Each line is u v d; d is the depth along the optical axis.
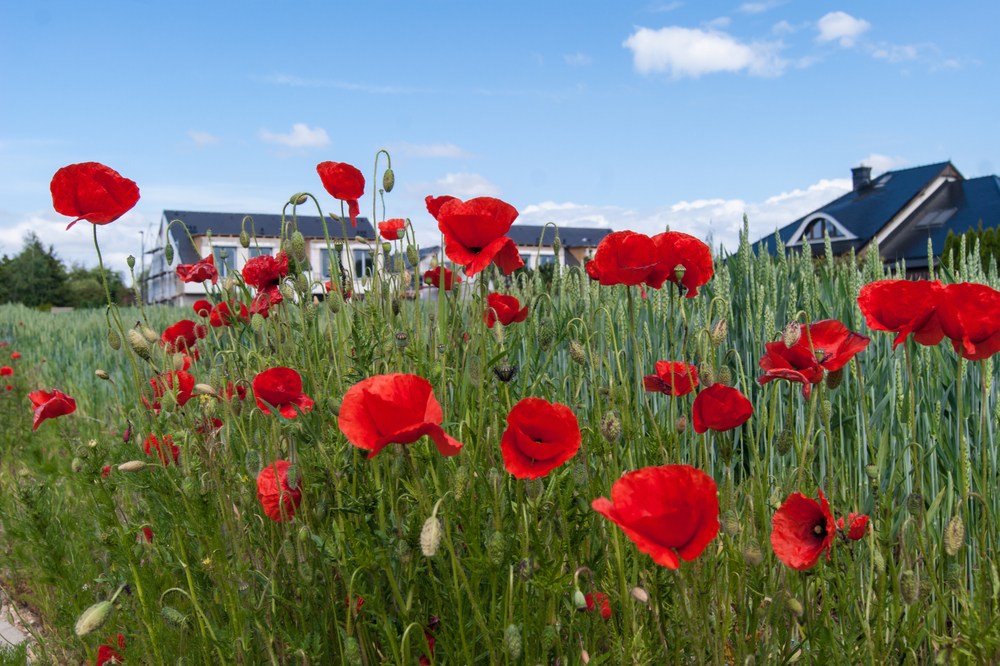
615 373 2.91
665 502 1.15
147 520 2.25
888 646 1.61
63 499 2.83
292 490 1.74
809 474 2.04
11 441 4.29
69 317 15.43
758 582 1.62
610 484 1.61
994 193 30.83
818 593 2.12
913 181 33.28
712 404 1.52
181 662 1.68
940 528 2.27
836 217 33.34
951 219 31.28
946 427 2.59
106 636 1.95
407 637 1.40
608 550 1.64
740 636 1.52
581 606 1.26
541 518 1.52
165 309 13.73
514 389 2.12
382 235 2.47
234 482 2.02
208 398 1.89
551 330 1.97
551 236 44.22
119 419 3.14
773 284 3.64
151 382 2.15
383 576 1.60
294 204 2.20
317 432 1.73
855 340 1.54
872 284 1.54
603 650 1.71
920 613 1.64
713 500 1.09
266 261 2.25
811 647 1.58
